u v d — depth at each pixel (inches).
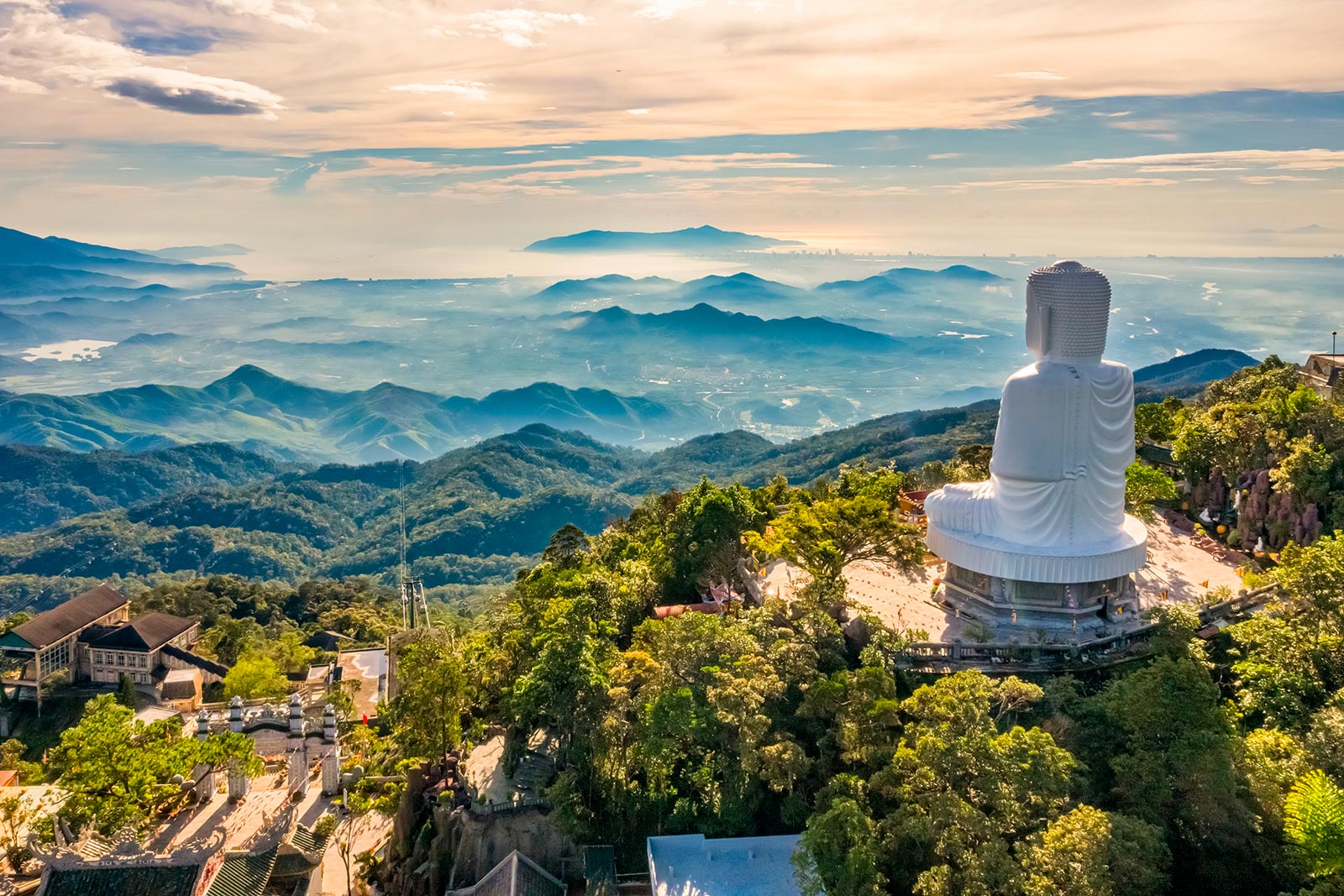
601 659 2066.9
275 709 3006.9
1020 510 2129.7
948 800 1471.5
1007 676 1857.8
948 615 2208.4
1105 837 1370.6
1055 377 2062.0
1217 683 1935.3
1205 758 1509.6
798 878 1556.3
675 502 3260.3
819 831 1528.1
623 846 1845.5
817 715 1788.9
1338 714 1529.3
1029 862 1391.5
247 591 6943.9
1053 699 1782.7
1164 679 1662.2
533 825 1920.5
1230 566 2491.4
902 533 2293.3
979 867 1401.3
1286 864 1435.8
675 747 1797.5
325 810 2487.7
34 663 3902.6
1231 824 1482.5
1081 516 2103.8
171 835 2335.1
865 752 1662.2
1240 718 1771.7
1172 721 1628.9
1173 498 2915.8
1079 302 2055.9
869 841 1496.1
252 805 2498.8
